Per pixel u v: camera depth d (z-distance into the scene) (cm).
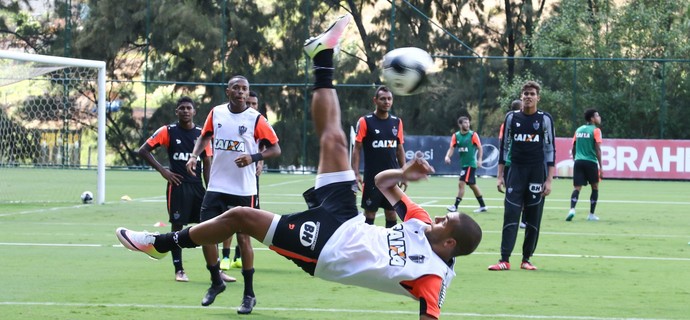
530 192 1725
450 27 6081
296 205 3116
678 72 5338
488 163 5244
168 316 1232
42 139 5209
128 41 6041
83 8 6191
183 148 1614
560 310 1303
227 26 5938
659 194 3994
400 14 5931
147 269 1691
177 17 5875
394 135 1898
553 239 2258
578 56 5703
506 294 1443
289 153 5750
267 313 1264
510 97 5594
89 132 5838
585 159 2752
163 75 6006
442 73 5803
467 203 3378
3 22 6344
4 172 5122
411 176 958
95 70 5819
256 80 5900
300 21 5922
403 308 1312
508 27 6191
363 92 5816
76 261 1783
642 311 1304
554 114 5516
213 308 1298
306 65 5697
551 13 6288
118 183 4406
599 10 5928
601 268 1756
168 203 1628
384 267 905
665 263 1830
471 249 918
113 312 1255
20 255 1862
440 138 5231
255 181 1464
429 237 920
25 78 3884
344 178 960
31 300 1347
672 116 5331
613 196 3862
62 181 4506
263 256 1911
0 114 5122
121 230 1008
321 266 929
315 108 983
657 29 5675
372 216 1909
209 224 963
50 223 2511
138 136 5875
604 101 5438
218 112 1448
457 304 1348
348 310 1293
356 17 5938
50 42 6341
